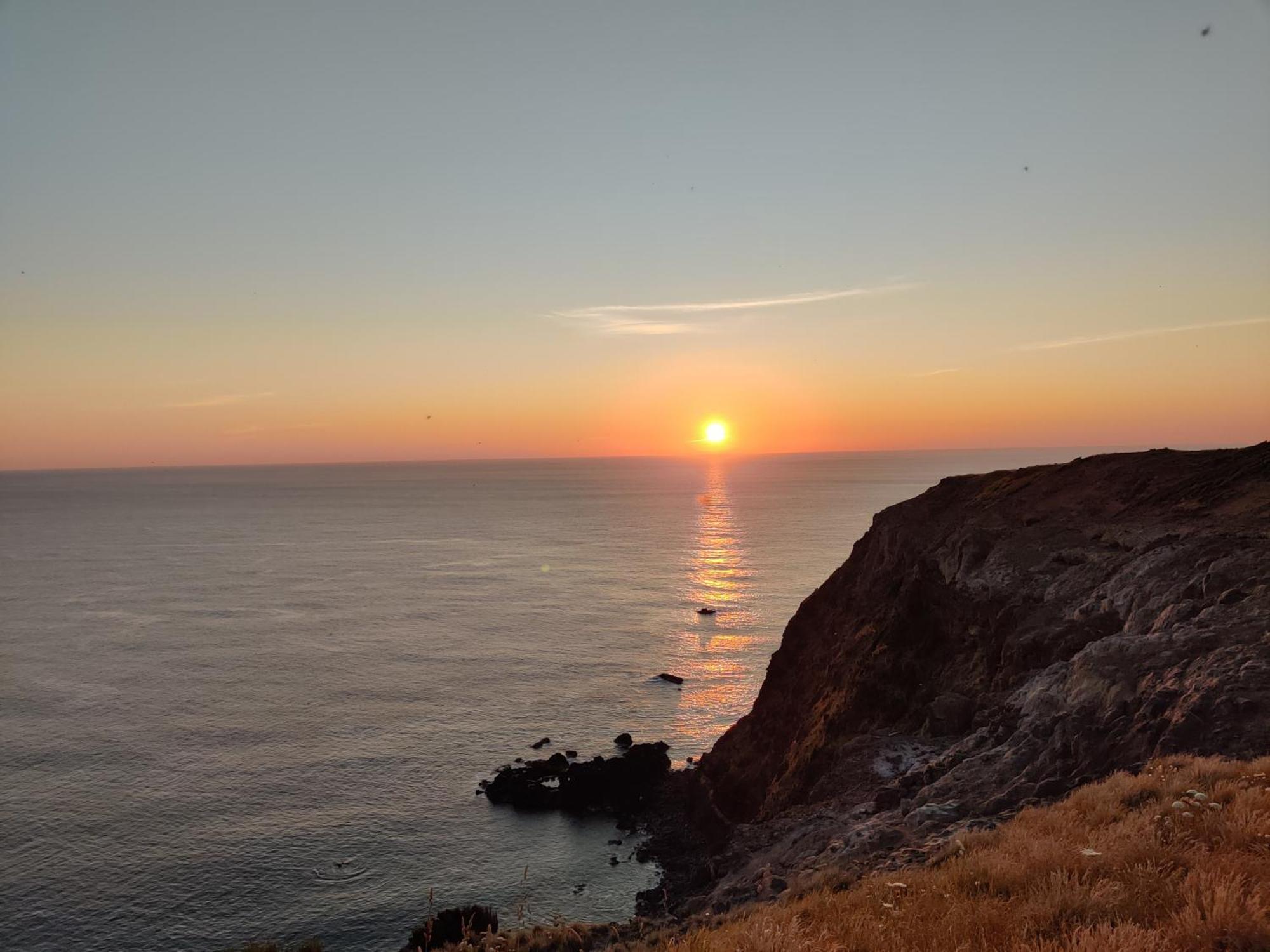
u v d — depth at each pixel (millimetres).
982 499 43125
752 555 191375
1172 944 7672
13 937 42312
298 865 48719
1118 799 12977
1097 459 42938
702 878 39750
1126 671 18688
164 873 48031
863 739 26359
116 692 83375
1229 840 10273
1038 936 8484
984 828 14641
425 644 104375
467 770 63188
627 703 79750
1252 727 14883
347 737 70312
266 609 130000
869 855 15195
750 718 49156
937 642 34031
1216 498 32094
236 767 63938
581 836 51219
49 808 56875
